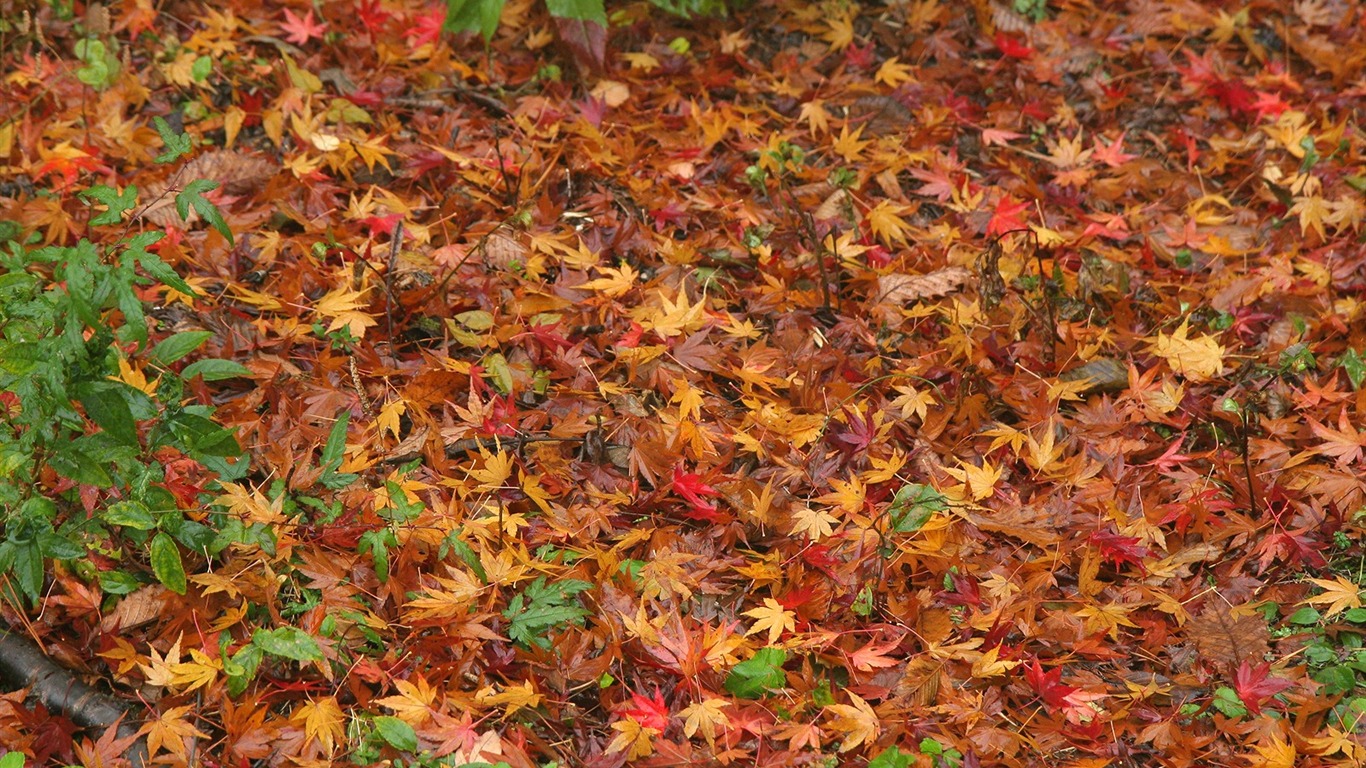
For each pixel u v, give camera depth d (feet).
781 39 16.19
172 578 8.25
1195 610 10.06
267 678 8.73
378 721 7.95
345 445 9.82
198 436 8.45
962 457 11.02
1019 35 16.34
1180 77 16.43
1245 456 10.57
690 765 8.27
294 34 14.70
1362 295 13.17
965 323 12.00
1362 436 11.04
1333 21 17.44
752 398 11.14
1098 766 8.59
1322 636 9.78
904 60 16.22
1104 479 10.74
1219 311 12.71
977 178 14.57
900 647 9.45
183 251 11.78
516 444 10.48
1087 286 12.74
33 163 12.67
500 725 8.57
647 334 11.62
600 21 14.21
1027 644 9.61
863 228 13.34
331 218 12.67
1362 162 15.23
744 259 12.84
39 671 8.44
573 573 9.45
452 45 15.21
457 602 8.98
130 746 8.18
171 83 14.02
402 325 11.49
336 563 9.22
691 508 10.23
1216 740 9.05
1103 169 14.84
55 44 14.34
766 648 8.86
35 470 8.29
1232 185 14.88
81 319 7.69
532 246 12.36
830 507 10.33
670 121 14.62
